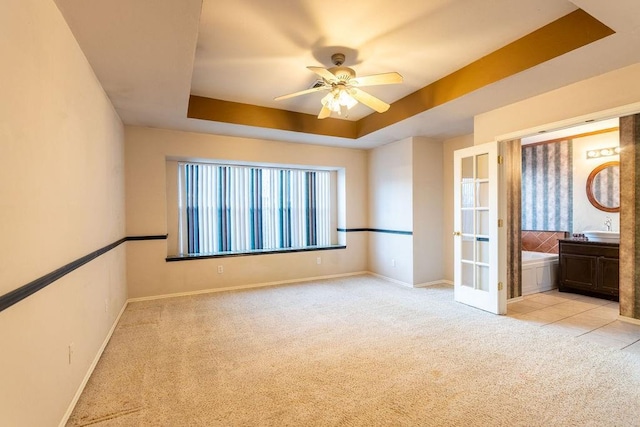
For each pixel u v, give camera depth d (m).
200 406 1.86
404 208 4.91
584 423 1.69
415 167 4.76
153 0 1.65
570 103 2.82
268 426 1.69
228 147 4.56
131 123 3.86
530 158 5.57
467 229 3.95
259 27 2.33
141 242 4.04
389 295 4.30
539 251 5.37
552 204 5.29
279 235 5.36
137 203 4.02
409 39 2.53
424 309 3.69
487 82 2.80
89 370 2.20
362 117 4.67
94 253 2.32
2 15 1.20
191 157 4.40
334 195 5.87
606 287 4.08
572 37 2.21
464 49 2.70
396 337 2.87
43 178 1.54
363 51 2.71
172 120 3.75
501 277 3.51
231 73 3.11
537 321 3.28
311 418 1.75
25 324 1.34
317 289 4.63
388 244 5.26
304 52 2.71
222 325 3.17
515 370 2.26
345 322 3.26
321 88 2.82
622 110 2.50
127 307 3.74
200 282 4.43
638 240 3.20
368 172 5.73
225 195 4.95
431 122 3.96
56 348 1.65
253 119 4.05
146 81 2.63
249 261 4.80
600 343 2.71
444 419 1.73
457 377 2.17
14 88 1.29
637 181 3.18
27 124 1.39
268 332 2.99
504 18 2.27
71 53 1.94
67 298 1.82
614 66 2.47
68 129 1.88
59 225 1.72
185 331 3.01
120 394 1.99
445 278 5.01
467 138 4.62
